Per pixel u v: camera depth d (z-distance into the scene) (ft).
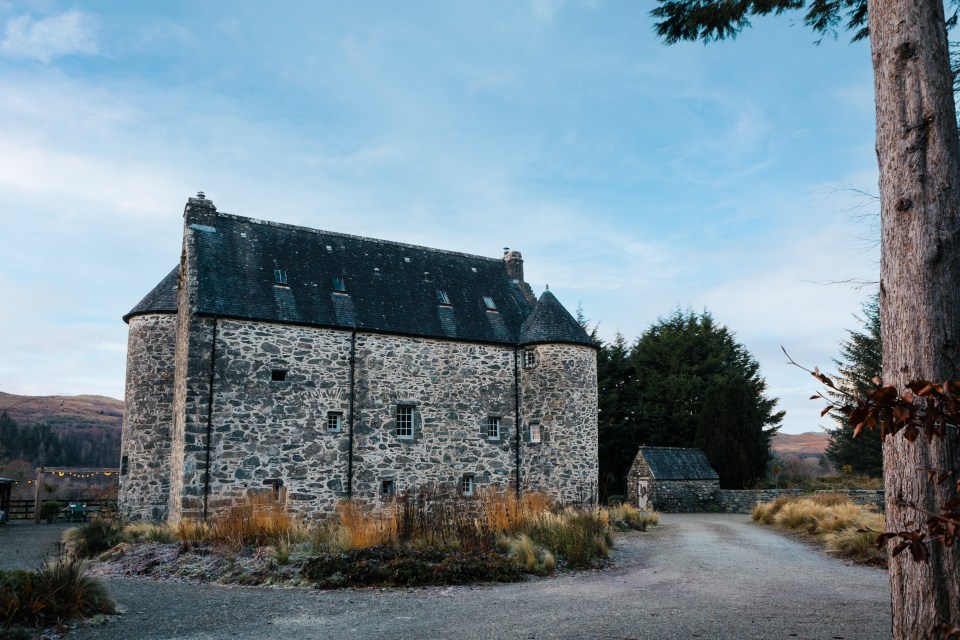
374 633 26.18
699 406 114.83
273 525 48.16
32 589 28.50
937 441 14.98
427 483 73.36
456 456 75.72
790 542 55.01
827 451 129.49
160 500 71.97
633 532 62.75
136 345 75.00
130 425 73.77
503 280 90.58
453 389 76.95
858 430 10.62
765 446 106.42
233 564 40.73
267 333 67.26
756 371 128.98
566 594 33.73
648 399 117.80
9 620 26.86
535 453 79.00
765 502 85.15
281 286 71.10
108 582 39.19
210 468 62.49
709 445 103.71
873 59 18.04
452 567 37.86
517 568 39.27
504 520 47.73
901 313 16.20
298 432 67.21
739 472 101.40
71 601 28.71
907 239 16.35
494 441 78.59
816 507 65.87
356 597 34.04
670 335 123.54
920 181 16.44
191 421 62.23
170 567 41.86
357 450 69.97
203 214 72.43
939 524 11.04
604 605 30.58
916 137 16.66
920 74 16.92
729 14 29.94
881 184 17.39
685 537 58.70
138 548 48.11
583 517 50.34
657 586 35.58
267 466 65.10
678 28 31.30
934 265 15.94
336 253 79.05
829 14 29.53
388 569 37.42
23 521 93.15
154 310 75.10
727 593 33.19
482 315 82.99
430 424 74.74
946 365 15.43
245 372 65.57
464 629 26.43
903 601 15.35
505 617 28.48
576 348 80.38
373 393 71.97
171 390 74.13
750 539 57.00
